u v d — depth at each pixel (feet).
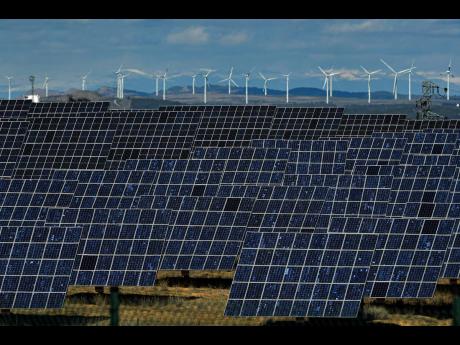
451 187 260.62
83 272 206.80
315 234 172.76
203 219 236.22
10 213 235.20
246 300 166.91
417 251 188.85
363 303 188.44
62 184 270.87
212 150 296.30
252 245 172.14
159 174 278.26
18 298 178.81
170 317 176.35
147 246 209.46
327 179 284.20
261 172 285.84
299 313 166.71
